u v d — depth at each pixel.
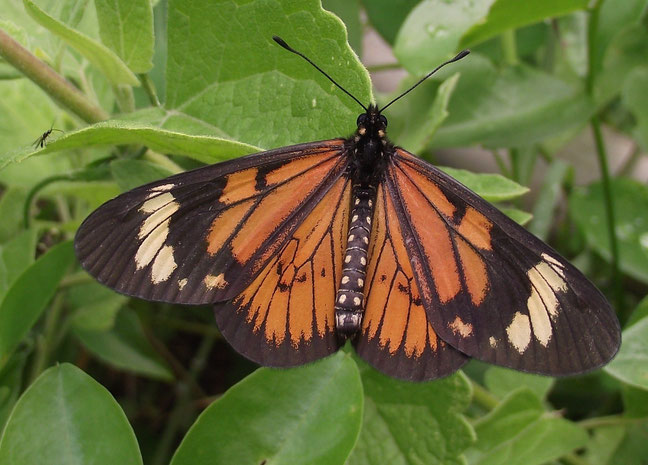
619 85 0.33
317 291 0.28
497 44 0.34
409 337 0.28
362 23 0.34
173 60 0.29
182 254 0.27
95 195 0.31
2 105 0.32
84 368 0.34
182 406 0.33
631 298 0.34
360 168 0.28
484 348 0.28
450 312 0.28
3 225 0.32
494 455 0.29
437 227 0.28
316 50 0.28
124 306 0.32
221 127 0.28
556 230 0.36
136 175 0.29
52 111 0.32
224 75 0.29
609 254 0.33
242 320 0.28
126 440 0.27
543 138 0.32
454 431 0.29
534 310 0.27
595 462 0.30
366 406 0.29
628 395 0.30
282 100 0.28
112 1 0.29
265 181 0.28
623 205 0.34
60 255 0.30
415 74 0.31
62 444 0.27
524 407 0.30
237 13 0.28
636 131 0.33
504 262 0.28
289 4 0.28
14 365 0.30
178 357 0.35
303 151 0.28
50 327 0.31
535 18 0.31
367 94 0.27
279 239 0.28
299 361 0.28
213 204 0.28
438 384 0.29
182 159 0.31
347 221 0.28
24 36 0.29
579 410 0.33
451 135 0.33
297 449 0.27
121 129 0.27
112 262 0.27
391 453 0.29
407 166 0.28
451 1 0.31
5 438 0.27
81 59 0.31
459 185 0.28
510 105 0.33
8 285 0.31
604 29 0.33
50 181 0.31
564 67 0.35
